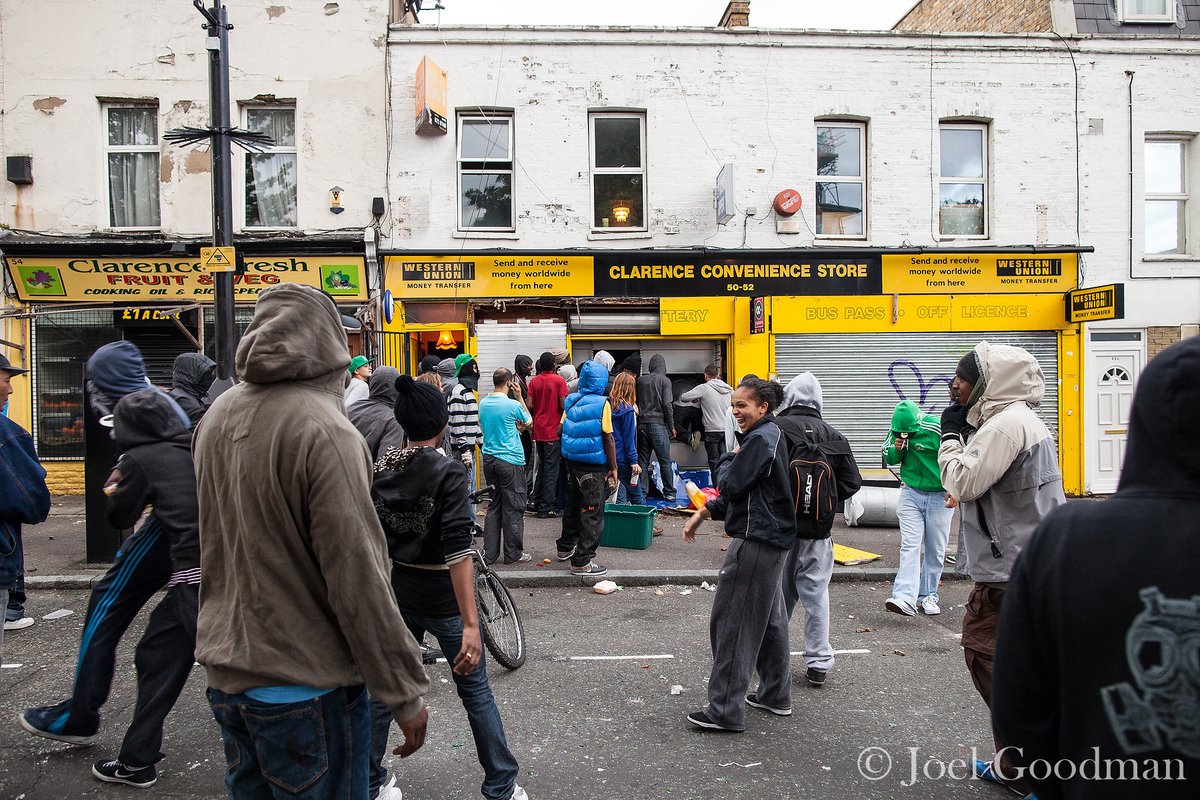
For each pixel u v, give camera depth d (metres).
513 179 12.04
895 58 12.33
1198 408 1.44
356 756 2.23
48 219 11.55
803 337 12.32
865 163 12.50
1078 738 1.52
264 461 2.05
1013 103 12.45
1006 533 3.58
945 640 5.82
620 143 12.29
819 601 4.86
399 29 11.78
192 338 10.66
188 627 3.68
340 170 11.80
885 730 4.27
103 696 3.89
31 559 7.83
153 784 3.64
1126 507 1.52
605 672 5.12
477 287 11.87
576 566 7.46
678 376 12.62
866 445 12.45
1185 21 12.98
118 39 11.56
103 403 4.28
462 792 3.60
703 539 9.07
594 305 12.17
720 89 12.17
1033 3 13.51
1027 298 12.46
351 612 2.03
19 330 11.54
